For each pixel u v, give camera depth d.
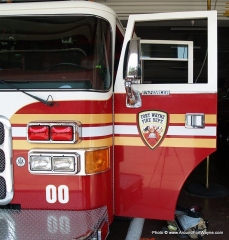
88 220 2.16
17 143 2.33
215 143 2.58
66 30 2.40
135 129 2.64
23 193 2.35
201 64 2.72
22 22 2.44
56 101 2.28
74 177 2.28
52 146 2.28
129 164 2.66
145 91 2.63
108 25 2.46
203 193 4.68
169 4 5.54
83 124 2.26
